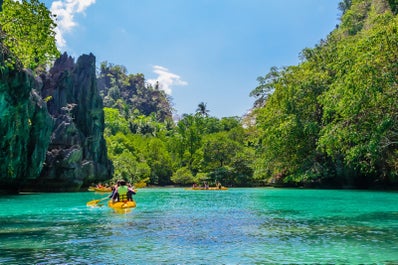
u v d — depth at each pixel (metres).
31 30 16.27
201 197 32.03
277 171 49.12
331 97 23.92
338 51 36.12
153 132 108.69
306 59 50.38
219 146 67.56
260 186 62.03
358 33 43.53
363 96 18.78
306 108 43.72
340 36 51.38
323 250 9.02
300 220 14.73
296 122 41.94
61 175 40.69
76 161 42.34
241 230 12.10
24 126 29.78
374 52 18.97
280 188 52.62
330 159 45.47
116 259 8.13
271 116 46.34
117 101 142.12
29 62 17.89
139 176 66.75
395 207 20.50
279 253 8.70
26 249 9.11
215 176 63.31
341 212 17.86
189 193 40.12
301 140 43.84
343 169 44.16
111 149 72.06
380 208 19.94
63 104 45.69
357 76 18.98
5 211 18.59
